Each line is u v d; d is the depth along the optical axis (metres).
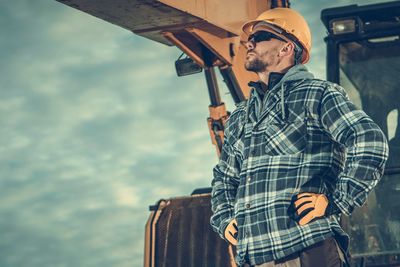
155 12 6.20
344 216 7.12
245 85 7.56
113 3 5.88
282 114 4.13
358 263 7.05
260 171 4.12
